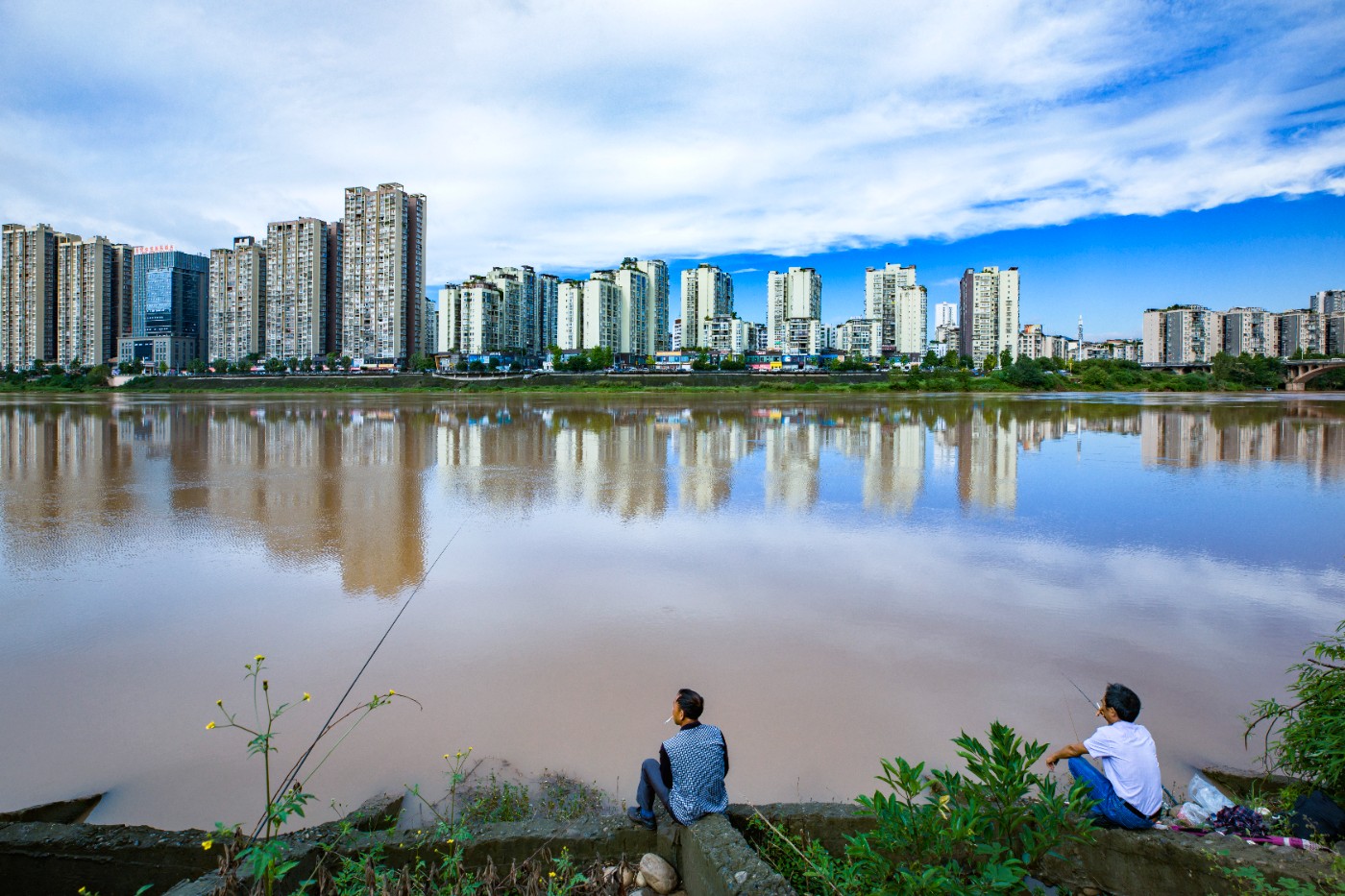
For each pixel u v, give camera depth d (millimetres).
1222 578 11234
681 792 4418
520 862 4434
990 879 3496
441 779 5816
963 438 33562
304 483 20422
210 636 8852
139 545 13195
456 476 21734
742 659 8133
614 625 9164
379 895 3904
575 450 28766
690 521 15430
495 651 8367
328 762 6066
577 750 6250
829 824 4598
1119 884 4262
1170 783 5707
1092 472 22641
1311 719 5105
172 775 5906
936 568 11789
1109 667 7883
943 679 7613
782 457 26531
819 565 11945
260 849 3518
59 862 4430
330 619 9391
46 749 6301
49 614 9594
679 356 139750
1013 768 4066
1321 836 4371
